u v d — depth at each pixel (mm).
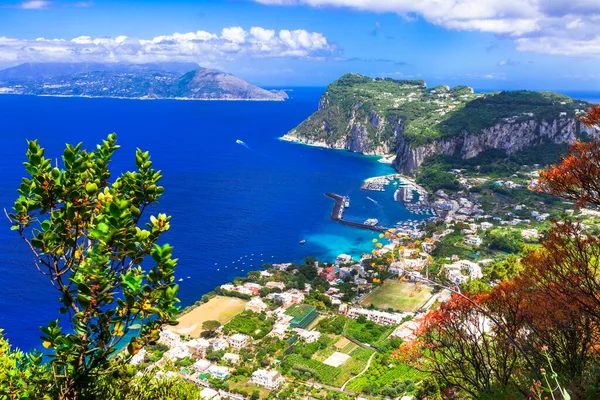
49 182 12484
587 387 17359
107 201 12969
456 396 25453
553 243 20281
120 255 12352
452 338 25625
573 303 19359
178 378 18672
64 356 12539
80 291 11906
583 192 18250
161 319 13172
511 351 23391
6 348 15594
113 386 15797
